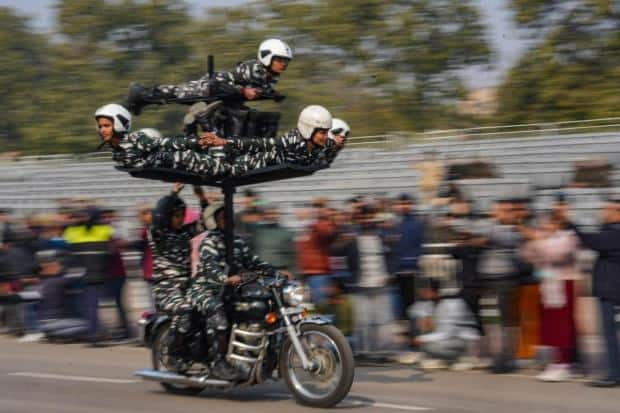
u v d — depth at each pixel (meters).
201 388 9.37
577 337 9.90
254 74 9.09
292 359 8.67
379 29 42.47
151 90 9.36
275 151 9.07
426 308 11.02
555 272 9.81
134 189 26.56
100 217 13.12
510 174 21.30
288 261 11.88
